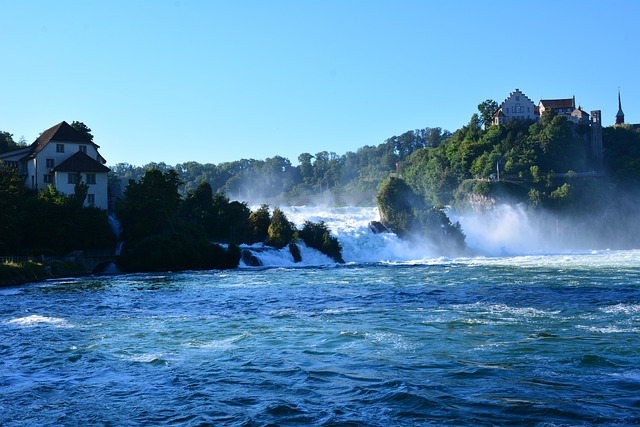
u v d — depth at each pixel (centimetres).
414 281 6419
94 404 2438
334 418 2230
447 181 17075
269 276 7419
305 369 2866
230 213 10644
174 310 4716
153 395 2534
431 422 2172
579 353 3031
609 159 18625
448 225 11650
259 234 10425
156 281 6994
